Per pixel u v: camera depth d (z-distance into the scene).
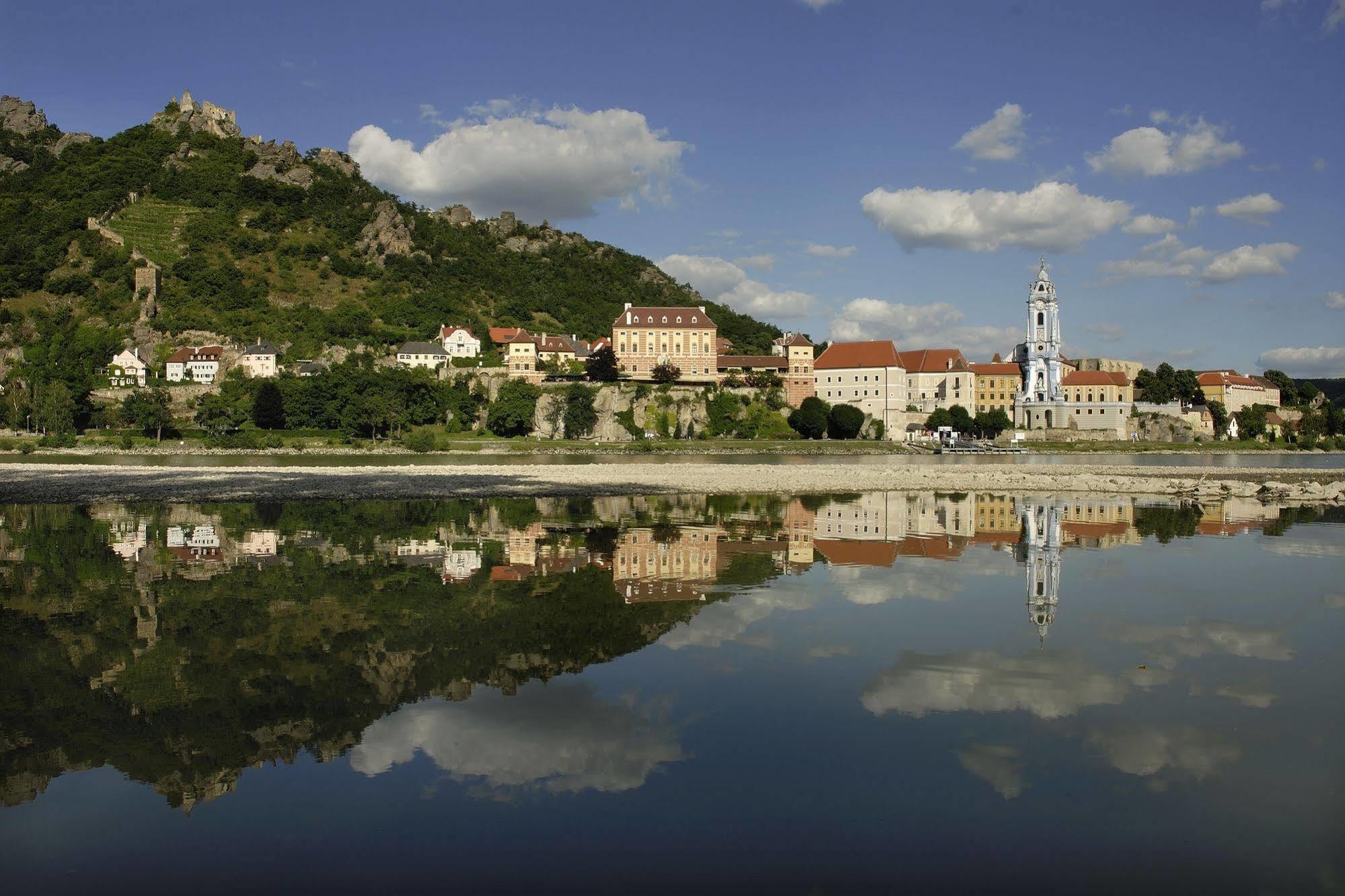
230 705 25.80
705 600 39.47
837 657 30.30
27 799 19.92
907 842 17.95
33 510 77.38
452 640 32.62
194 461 147.88
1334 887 16.30
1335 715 24.80
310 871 16.94
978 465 152.00
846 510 78.44
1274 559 51.34
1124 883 16.44
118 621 35.50
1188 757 21.94
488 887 16.36
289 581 44.41
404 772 21.19
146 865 17.11
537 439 199.38
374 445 176.75
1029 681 27.73
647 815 19.08
